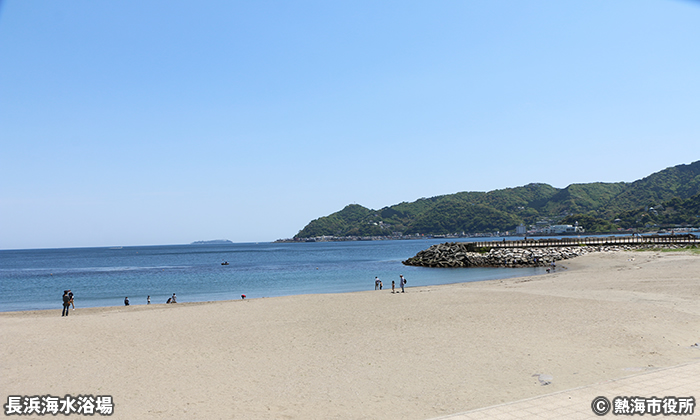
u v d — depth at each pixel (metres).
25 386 12.45
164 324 22.14
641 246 76.56
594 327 17.94
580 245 81.38
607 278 39.00
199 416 9.95
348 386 11.91
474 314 22.34
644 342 15.25
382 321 21.50
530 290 32.34
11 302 46.03
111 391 11.88
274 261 119.06
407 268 78.19
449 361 13.99
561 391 10.38
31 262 150.12
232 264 109.69
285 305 28.67
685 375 11.24
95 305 42.09
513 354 14.48
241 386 12.13
